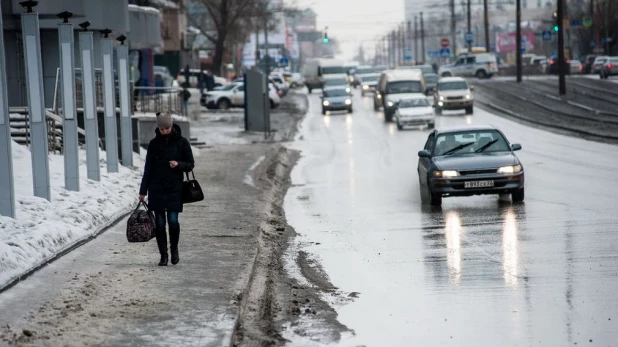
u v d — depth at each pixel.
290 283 31.97
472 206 50.97
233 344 23.22
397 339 24.09
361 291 30.34
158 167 31.95
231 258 34.22
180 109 99.38
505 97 171.12
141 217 31.88
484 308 26.95
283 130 124.44
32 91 40.75
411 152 90.56
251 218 45.91
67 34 46.44
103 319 24.38
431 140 55.75
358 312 27.36
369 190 61.78
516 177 50.62
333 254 37.78
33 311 24.80
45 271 29.78
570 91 172.50
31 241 31.34
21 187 45.66
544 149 85.88
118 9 90.94
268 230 44.53
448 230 42.62
